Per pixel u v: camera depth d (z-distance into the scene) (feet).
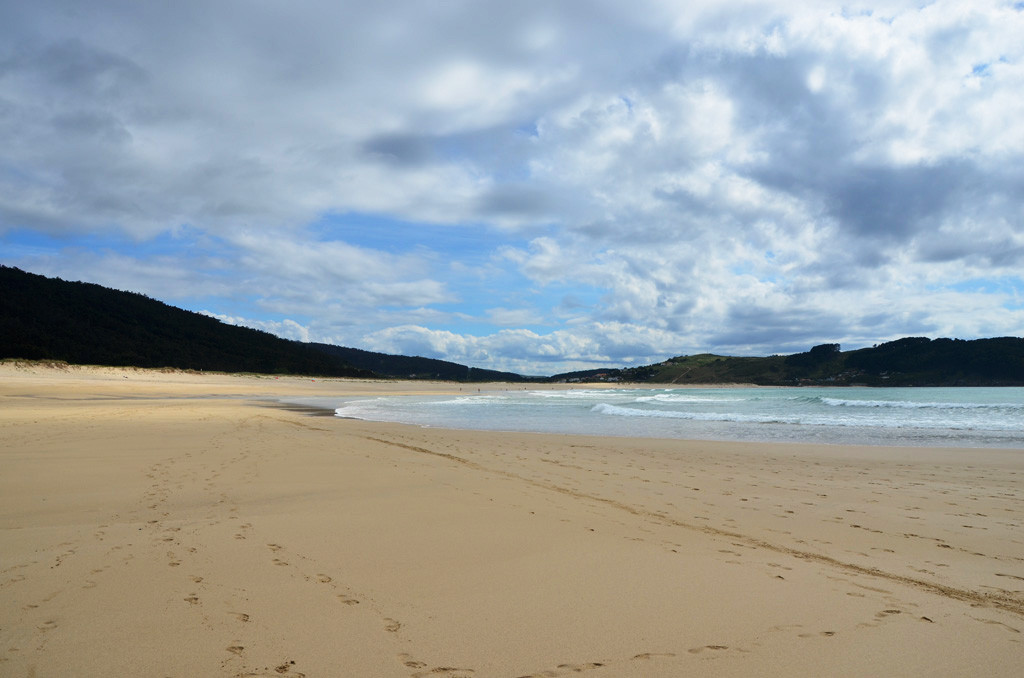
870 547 18.19
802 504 24.97
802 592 13.74
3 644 10.12
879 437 56.59
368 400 151.33
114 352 247.50
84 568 14.33
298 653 10.08
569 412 99.14
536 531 19.07
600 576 14.65
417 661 9.90
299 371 330.54
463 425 71.20
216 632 10.82
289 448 40.86
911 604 13.10
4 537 17.06
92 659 9.66
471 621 11.69
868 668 9.98
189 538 17.26
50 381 151.64
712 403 138.41
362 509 21.84
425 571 14.80
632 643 10.80
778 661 10.17
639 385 543.80
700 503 24.82
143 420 62.23
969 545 18.56
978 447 48.14
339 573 14.47
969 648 10.83
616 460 38.70
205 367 280.10
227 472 29.78
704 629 11.50
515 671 9.61
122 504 21.93
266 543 16.97
